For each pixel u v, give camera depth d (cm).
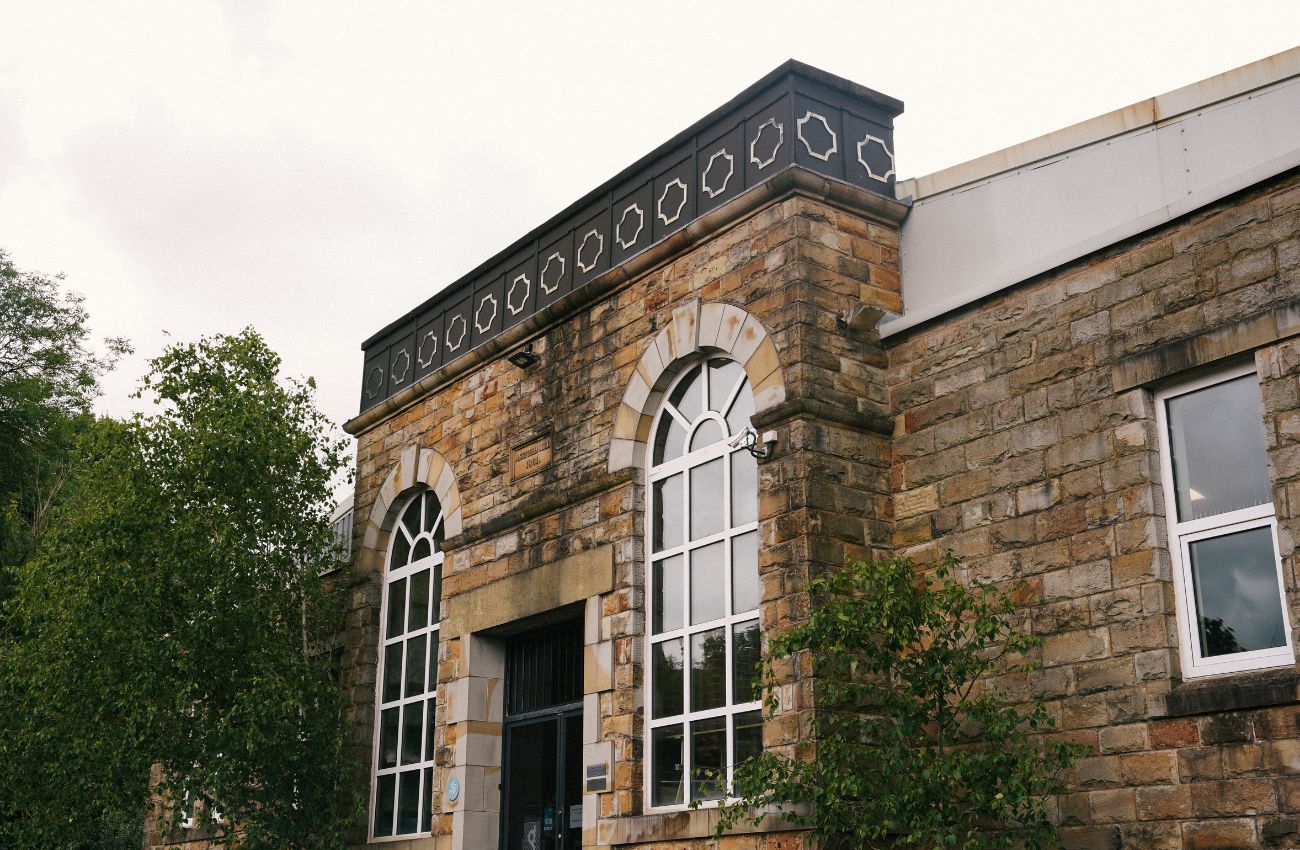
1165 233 925
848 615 879
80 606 1337
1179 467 900
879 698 888
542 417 1347
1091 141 1010
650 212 1270
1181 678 859
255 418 1455
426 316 1617
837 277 1096
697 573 1138
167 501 1409
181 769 1370
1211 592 864
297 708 1424
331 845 1412
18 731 1449
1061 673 919
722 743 1069
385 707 1543
